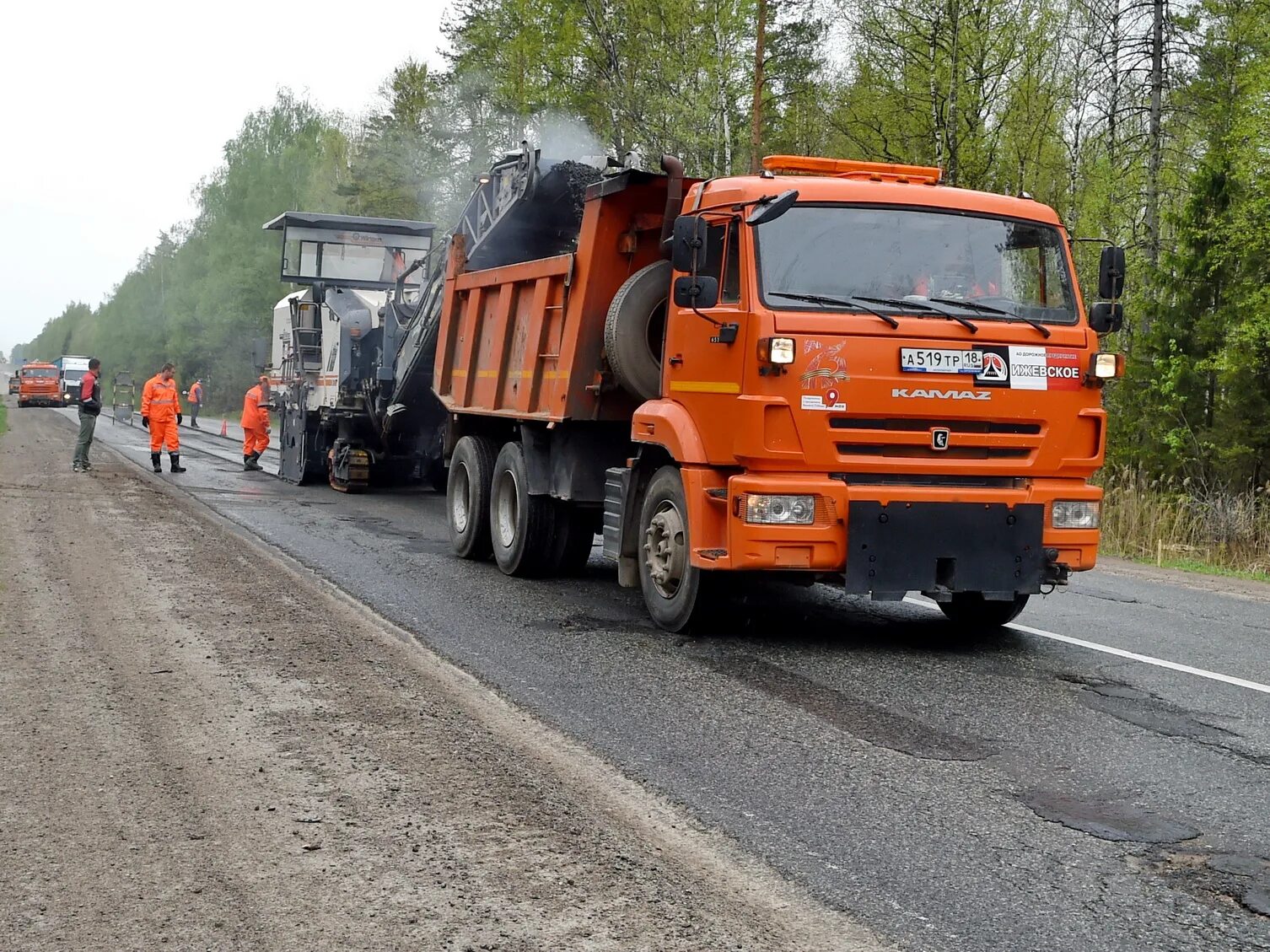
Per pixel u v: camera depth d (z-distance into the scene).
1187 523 15.57
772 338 7.07
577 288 9.48
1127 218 26.25
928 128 25.28
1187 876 4.19
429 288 14.80
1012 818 4.72
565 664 7.16
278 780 4.94
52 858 4.13
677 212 8.77
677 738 5.69
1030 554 7.48
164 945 3.51
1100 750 5.64
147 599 8.80
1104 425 7.66
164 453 26.78
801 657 7.49
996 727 6.00
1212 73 25.06
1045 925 3.78
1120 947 3.64
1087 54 27.50
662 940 3.59
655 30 29.48
